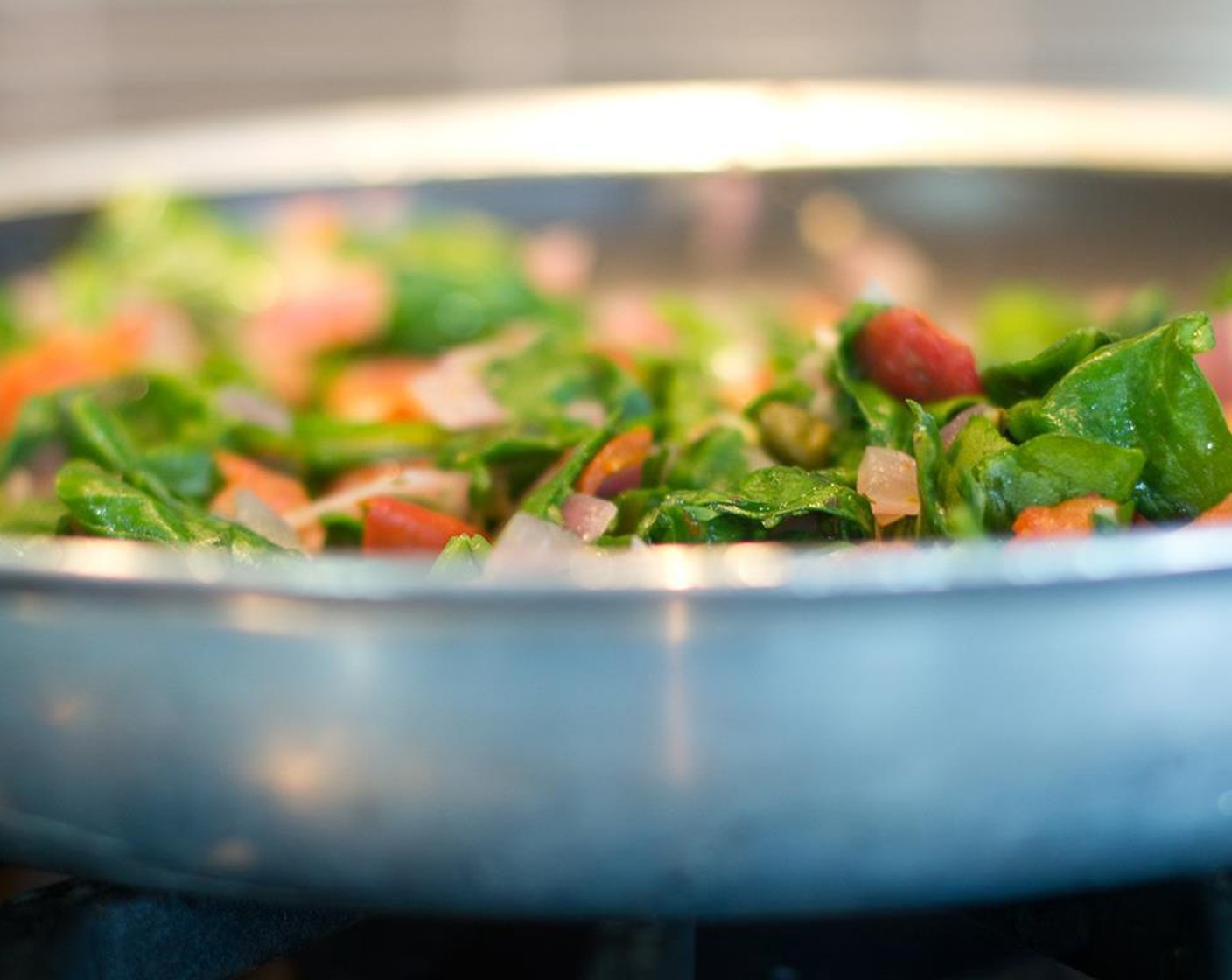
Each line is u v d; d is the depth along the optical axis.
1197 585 0.25
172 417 0.39
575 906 0.27
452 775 0.26
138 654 0.26
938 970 0.30
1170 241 0.47
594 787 0.26
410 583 0.25
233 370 0.44
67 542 0.29
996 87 0.83
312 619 0.25
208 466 0.36
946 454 0.30
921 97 0.51
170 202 0.52
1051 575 0.24
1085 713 0.26
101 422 0.36
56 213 0.52
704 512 0.30
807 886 0.27
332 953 0.31
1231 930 0.28
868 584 0.24
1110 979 0.29
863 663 0.25
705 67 0.84
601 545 0.31
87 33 0.86
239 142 0.54
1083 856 0.27
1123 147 0.48
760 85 0.53
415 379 0.40
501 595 0.25
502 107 0.54
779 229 0.50
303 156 0.53
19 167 0.53
